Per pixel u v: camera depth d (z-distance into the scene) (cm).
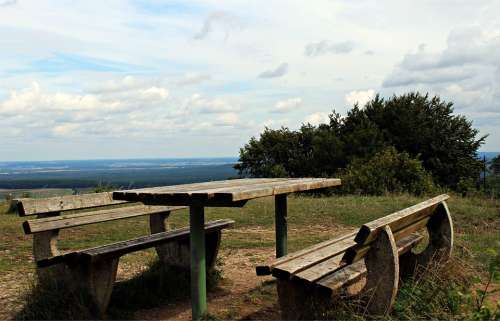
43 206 477
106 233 1022
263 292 564
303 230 1048
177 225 1118
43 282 485
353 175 1917
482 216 1081
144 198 438
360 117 3381
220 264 651
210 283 586
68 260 458
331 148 3167
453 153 3080
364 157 2828
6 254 843
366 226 357
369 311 398
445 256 522
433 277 471
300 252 442
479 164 3056
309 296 405
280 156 3681
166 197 425
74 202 512
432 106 3231
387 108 3244
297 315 405
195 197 410
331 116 3575
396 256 387
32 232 461
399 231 430
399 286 491
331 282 400
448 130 3094
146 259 750
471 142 3109
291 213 1227
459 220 1059
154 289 547
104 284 468
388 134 3117
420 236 562
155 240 520
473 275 545
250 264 728
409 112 3131
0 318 477
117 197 454
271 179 636
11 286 618
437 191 1898
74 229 1057
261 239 946
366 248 380
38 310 456
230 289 588
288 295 407
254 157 3753
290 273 379
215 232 607
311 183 549
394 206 1252
